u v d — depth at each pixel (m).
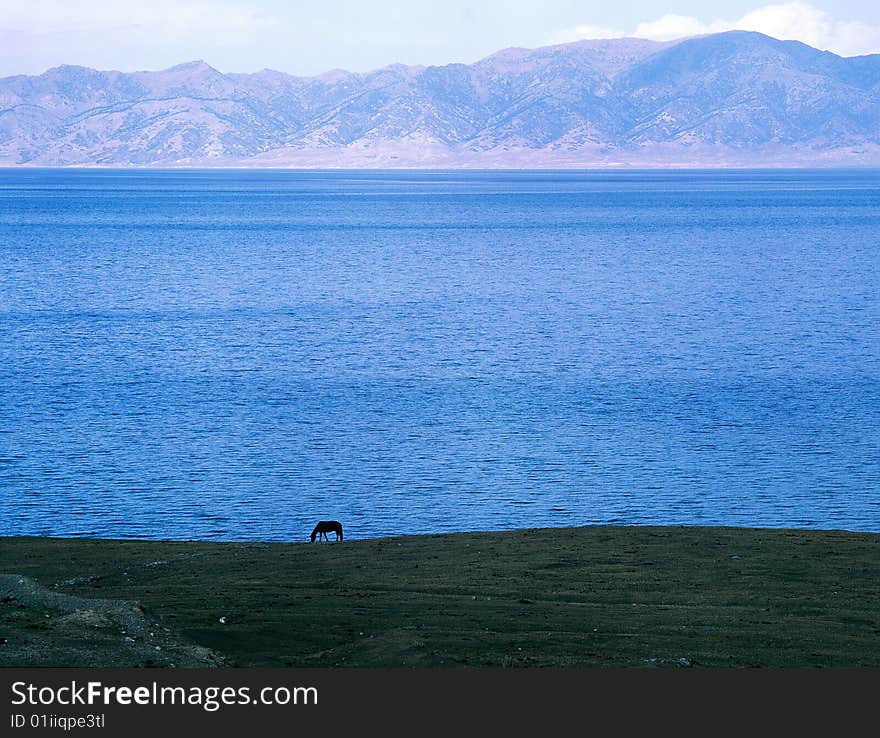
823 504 158.75
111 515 154.38
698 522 150.50
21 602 75.88
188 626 78.62
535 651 73.00
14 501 160.50
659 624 80.88
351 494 164.50
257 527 149.38
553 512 155.50
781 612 85.12
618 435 199.00
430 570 100.69
